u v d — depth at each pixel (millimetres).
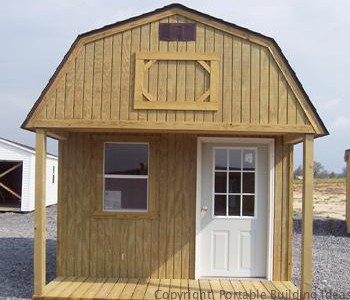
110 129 5340
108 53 5188
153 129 5207
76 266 5961
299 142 5855
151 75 5152
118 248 5957
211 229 6051
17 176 20344
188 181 5965
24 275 6512
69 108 5145
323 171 47719
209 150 6086
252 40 5160
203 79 5141
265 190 6070
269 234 5949
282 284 5766
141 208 6023
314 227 13414
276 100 5129
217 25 5176
